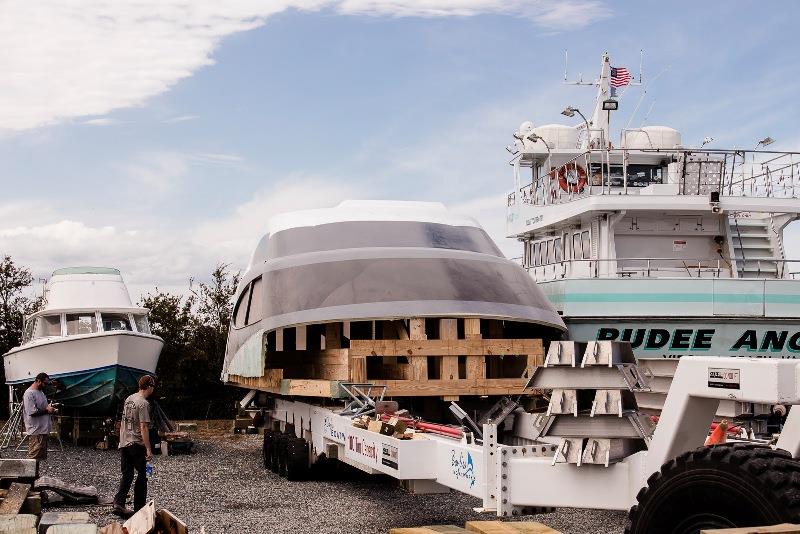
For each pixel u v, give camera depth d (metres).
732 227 17.28
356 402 10.58
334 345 12.44
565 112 18.72
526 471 5.96
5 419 25.61
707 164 17.08
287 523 9.79
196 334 26.44
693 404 5.27
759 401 4.73
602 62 19.05
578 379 5.74
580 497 5.77
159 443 17.33
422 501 11.12
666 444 5.33
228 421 24.97
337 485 12.58
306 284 12.26
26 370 19.92
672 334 14.69
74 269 20.81
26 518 8.18
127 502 11.58
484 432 6.27
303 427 12.68
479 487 6.35
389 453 7.92
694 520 4.66
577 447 5.76
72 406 19.81
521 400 11.39
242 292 14.64
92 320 20.20
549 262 19.12
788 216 17.06
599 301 14.64
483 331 13.13
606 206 16.05
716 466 4.52
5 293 26.94
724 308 14.69
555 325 12.54
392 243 12.91
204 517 10.23
